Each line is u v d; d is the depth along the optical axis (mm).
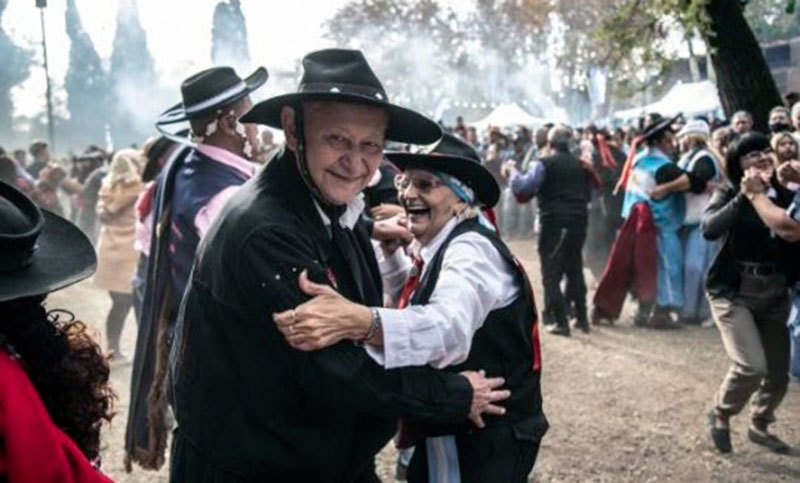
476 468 2656
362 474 2611
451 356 2346
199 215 3350
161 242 3516
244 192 2258
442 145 2676
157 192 3615
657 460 4922
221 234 2211
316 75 2180
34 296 1693
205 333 2270
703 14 8289
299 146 2219
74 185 12453
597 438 5277
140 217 5242
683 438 5262
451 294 2416
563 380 6523
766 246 4660
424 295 2613
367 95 2172
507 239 15961
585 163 8016
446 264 2555
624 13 10070
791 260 4633
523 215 16094
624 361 7043
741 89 8906
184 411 2342
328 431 2293
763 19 27125
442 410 2256
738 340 4785
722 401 4953
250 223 2152
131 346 7660
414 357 2201
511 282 2652
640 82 10625
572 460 4930
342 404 2154
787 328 4867
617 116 26000
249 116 2318
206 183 3402
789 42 27406
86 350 1825
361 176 2254
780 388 4992
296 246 2162
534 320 2725
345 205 2363
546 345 7648
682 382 6418
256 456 2246
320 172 2215
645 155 8156
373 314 2174
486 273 2543
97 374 1835
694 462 4895
